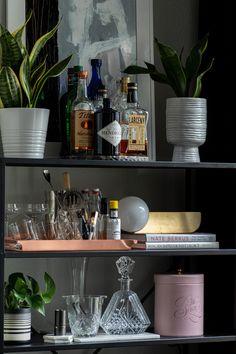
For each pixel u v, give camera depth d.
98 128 2.44
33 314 2.60
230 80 2.59
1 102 2.39
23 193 2.61
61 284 2.65
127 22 2.71
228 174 2.60
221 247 2.63
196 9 2.84
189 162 2.49
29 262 2.62
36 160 2.32
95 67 2.60
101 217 2.50
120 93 2.60
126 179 2.75
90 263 2.69
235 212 2.55
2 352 2.25
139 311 2.50
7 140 2.39
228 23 2.61
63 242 2.37
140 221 2.52
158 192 2.79
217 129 2.67
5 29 2.38
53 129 2.59
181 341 2.45
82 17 2.65
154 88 2.77
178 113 2.56
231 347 2.58
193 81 2.78
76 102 2.46
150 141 2.68
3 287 2.27
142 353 2.75
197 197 2.79
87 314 2.42
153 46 2.76
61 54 2.62
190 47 2.84
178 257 2.79
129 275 2.75
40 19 2.59
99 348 2.58
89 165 2.39
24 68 2.38
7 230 2.39
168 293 2.51
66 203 2.50
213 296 2.70
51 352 2.62
